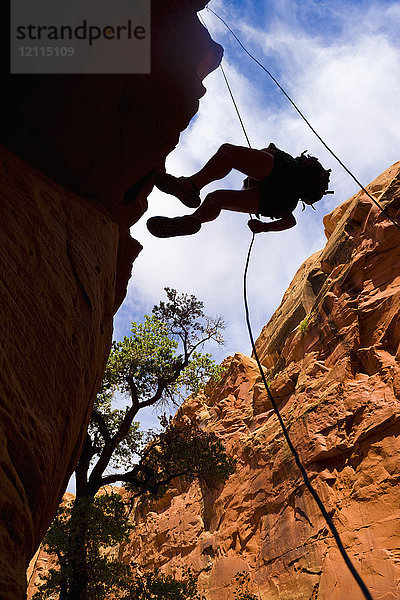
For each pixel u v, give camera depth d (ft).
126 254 17.66
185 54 12.67
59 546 36.47
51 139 10.44
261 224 14.61
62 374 8.28
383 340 73.26
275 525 75.25
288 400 90.43
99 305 10.61
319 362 85.20
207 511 97.66
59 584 36.47
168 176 12.09
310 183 13.14
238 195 12.96
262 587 70.59
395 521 56.18
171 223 12.39
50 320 7.99
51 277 8.33
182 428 51.37
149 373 51.01
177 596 39.50
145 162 12.39
